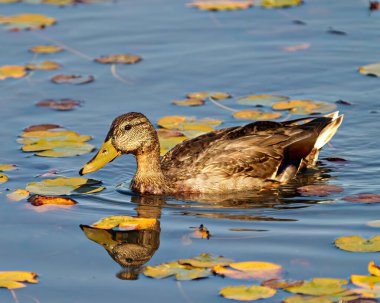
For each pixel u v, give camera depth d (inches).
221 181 541.3
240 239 455.8
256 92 683.4
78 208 506.9
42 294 402.0
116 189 543.5
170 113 644.7
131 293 400.5
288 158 558.9
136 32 793.6
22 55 750.5
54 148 589.0
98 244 455.5
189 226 478.3
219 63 734.5
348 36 775.1
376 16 814.5
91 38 782.5
